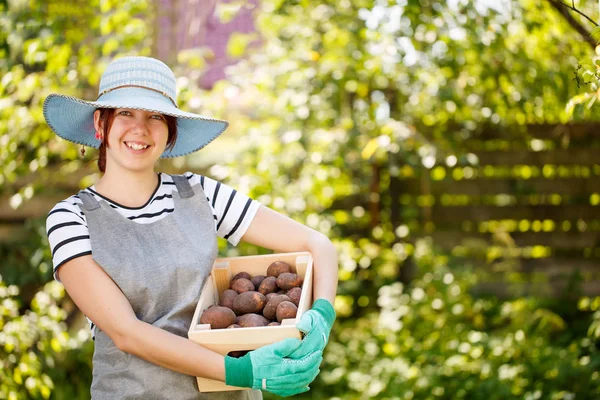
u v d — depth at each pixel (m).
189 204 1.88
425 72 4.68
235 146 4.43
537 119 5.00
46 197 5.00
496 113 4.84
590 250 5.36
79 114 1.92
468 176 5.36
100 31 4.22
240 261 1.99
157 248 1.77
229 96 4.11
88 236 1.73
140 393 1.73
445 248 5.46
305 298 1.81
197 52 4.07
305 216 4.56
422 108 5.00
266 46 4.86
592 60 2.19
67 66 4.00
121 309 1.67
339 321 5.18
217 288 1.94
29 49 3.66
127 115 1.79
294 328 1.67
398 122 4.63
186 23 4.61
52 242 1.72
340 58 4.65
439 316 4.82
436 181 5.38
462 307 4.84
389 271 5.33
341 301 4.98
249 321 1.74
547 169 5.31
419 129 5.13
